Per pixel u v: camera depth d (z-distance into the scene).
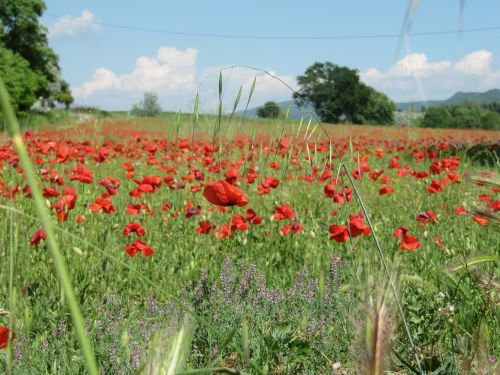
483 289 2.08
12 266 1.24
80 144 10.23
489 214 2.03
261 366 2.60
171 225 5.53
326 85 70.38
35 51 62.81
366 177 8.26
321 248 4.62
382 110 75.25
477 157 12.59
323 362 2.73
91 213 4.80
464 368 1.55
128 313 3.47
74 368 2.60
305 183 6.13
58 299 3.35
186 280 4.01
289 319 3.12
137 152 10.82
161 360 1.16
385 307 1.15
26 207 5.36
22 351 2.49
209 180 6.83
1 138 7.10
